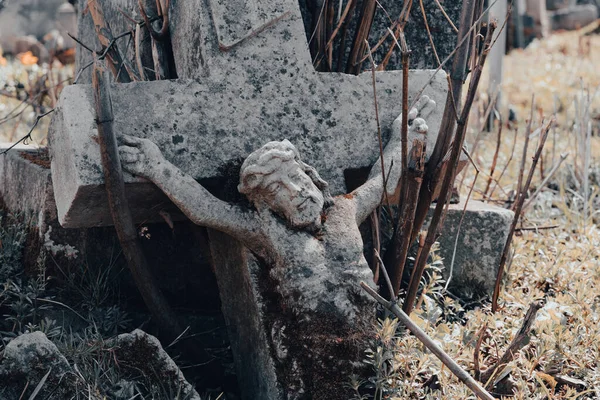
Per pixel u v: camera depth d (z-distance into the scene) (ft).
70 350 9.49
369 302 9.52
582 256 13.30
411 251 12.27
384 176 10.12
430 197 10.58
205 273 11.77
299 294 9.38
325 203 10.05
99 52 12.60
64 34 34.68
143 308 11.43
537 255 13.44
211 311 11.70
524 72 34.17
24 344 9.09
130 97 10.11
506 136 21.26
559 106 26.32
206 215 9.67
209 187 10.52
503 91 29.53
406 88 9.56
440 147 10.39
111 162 9.56
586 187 15.42
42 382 8.71
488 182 15.28
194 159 10.30
